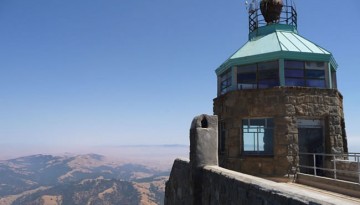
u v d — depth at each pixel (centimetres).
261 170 1588
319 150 1617
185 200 1045
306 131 1630
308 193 449
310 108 1599
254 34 1992
